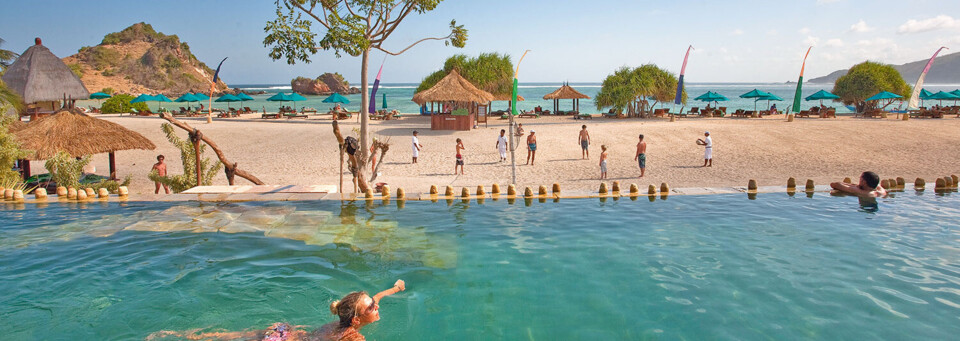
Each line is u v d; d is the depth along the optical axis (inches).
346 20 525.0
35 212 367.6
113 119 1449.3
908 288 223.5
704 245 290.2
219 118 1622.8
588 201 414.0
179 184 484.7
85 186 468.4
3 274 241.4
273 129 1167.0
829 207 384.2
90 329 187.0
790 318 196.4
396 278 242.5
